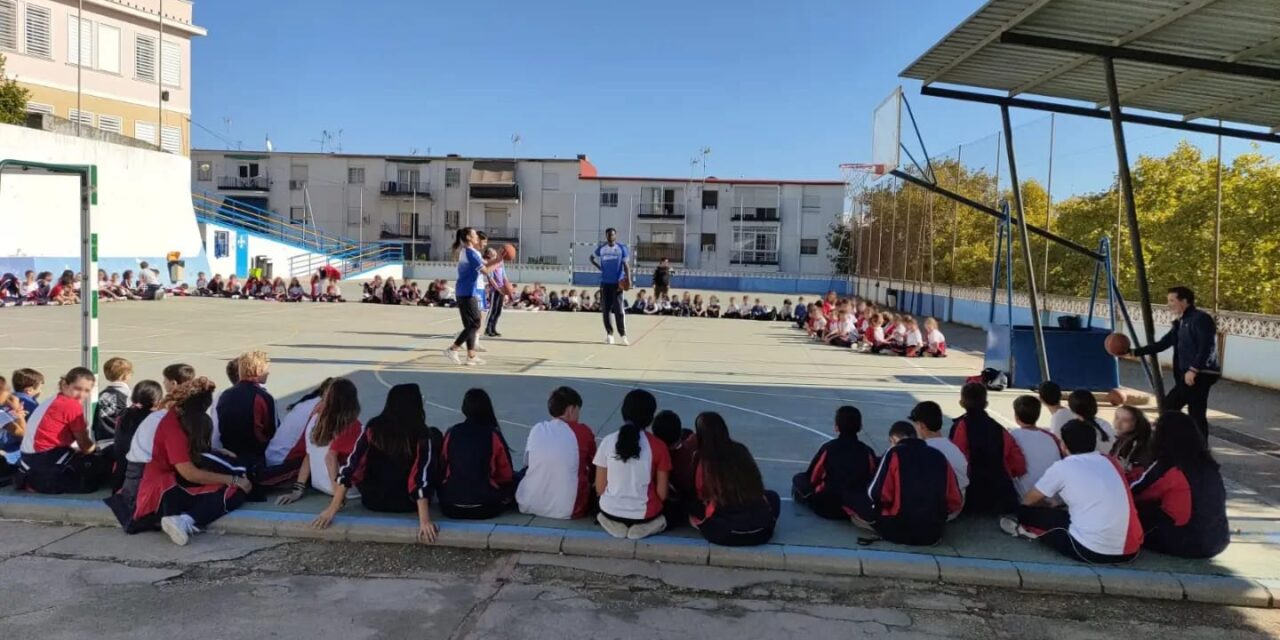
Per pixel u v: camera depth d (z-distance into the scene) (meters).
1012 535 5.16
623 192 66.00
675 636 3.89
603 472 5.06
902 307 30.48
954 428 5.66
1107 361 11.13
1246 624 4.18
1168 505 4.80
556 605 4.20
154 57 36.34
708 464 4.83
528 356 13.35
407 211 66.62
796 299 42.84
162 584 4.35
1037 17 6.19
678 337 17.98
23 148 22.03
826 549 4.86
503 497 5.29
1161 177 14.42
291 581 4.43
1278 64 6.76
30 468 5.49
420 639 3.79
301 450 5.76
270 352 12.70
